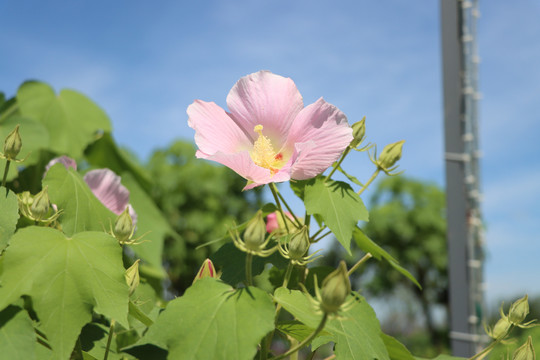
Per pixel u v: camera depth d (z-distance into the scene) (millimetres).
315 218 480
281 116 460
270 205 512
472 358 489
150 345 387
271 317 367
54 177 491
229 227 406
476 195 1109
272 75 467
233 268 505
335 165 470
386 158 485
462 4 1113
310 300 353
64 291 377
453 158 1054
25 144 664
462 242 1036
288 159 458
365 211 453
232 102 462
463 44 1120
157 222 808
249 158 415
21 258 379
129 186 796
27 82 790
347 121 442
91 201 508
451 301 1026
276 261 494
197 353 359
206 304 377
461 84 1089
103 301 381
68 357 366
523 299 471
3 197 404
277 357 387
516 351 452
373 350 418
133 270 417
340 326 419
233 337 360
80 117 824
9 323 364
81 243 398
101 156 900
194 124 440
